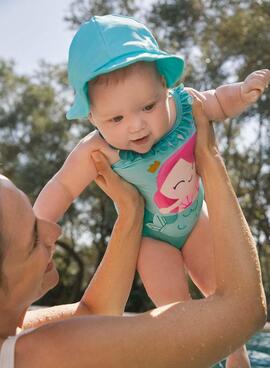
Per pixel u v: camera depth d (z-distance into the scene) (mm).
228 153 18109
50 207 2639
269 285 15117
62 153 22156
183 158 2537
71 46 2416
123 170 2525
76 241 23016
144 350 1737
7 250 1716
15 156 22719
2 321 1776
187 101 2545
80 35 2400
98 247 21609
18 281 1758
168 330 1767
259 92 2488
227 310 1826
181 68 2416
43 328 1759
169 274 2680
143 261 2713
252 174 18172
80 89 2398
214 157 2113
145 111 2398
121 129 2418
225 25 17781
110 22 2404
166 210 2621
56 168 21781
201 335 1781
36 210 2639
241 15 17828
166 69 2434
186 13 18219
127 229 2465
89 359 1704
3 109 23000
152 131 2424
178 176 2557
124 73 2348
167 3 18406
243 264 1898
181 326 1776
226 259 1912
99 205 21203
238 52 17594
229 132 17391
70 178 2627
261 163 17797
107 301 2479
